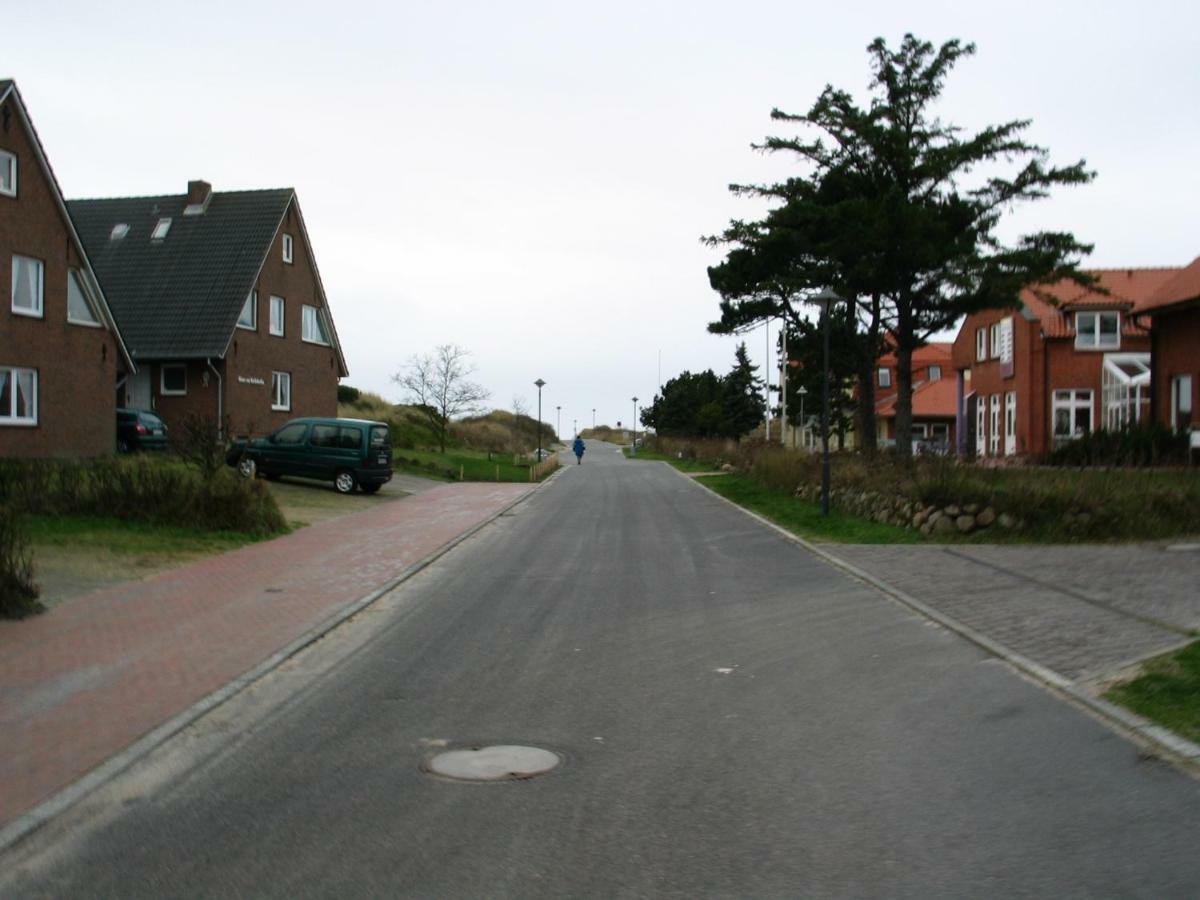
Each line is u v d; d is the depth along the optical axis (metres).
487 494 31.75
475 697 7.93
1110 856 4.78
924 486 18.75
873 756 6.37
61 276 26.94
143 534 16.66
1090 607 11.09
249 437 29.33
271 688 8.25
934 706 7.54
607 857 4.84
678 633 10.38
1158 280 38.09
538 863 4.77
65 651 9.19
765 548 17.78
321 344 42.56
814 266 25.05
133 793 5.81
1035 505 17.48
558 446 98.75
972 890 4.45
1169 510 17.34
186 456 19.11
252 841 5.07
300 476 29.16
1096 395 36.47
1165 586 12.27
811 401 59.03
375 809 5.51
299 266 40.75
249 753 6.56
